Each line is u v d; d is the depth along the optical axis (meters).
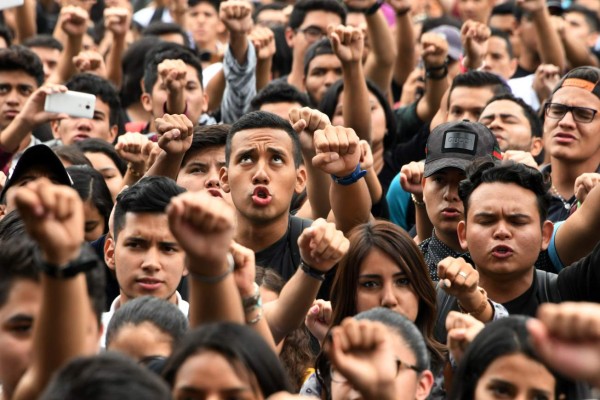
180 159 7.96
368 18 11.70
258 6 16.17
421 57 12.30
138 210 6.94
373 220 7.56
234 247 5.68
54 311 4.39
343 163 7.38
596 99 8.97
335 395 5.48
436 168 8.07
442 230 8.10
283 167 7.98
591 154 8.98
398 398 5.61
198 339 4.70
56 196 4.24
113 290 7.95
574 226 7.66
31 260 4.91
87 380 4.05
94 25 16.23
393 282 6.85
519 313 7.17
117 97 11.26
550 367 5.05
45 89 8.91
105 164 9.76
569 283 7.22
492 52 12.83
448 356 6.41
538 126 10.10
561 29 13.20
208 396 4.62
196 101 11.02
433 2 17.38
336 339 4.68
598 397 4.03
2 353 4.91
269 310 6.18
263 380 4.69
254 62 11.14
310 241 6.02
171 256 6.95
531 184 7.15
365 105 9.36
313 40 12.48
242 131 8.03
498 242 7.08
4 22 15.64
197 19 15.18
